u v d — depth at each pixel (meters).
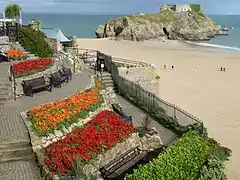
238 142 27.89
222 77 54.19
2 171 13.98
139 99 27.17
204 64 64.69
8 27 35.66
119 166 15.99
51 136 16.03
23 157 14.93
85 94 20.58
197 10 159.25
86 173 14.18
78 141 15.66
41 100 20.77
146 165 12.74
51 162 14.02
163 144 19.59
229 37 135.88
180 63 65.19
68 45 49.53
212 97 42.72
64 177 13.16
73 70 31.41
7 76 23.14
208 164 15.27
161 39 122.56
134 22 122.44
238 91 45.81
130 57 70.19
